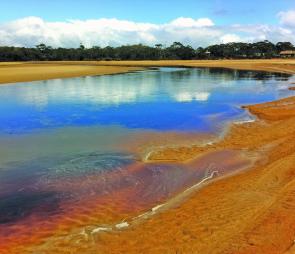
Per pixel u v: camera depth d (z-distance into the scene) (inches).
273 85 1786.4
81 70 3117.6
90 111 980.6
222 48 7603.4
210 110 1000.9
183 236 304.8
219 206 360.8
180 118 874.1
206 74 2807.6
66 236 322.7
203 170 495.8
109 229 333.4
